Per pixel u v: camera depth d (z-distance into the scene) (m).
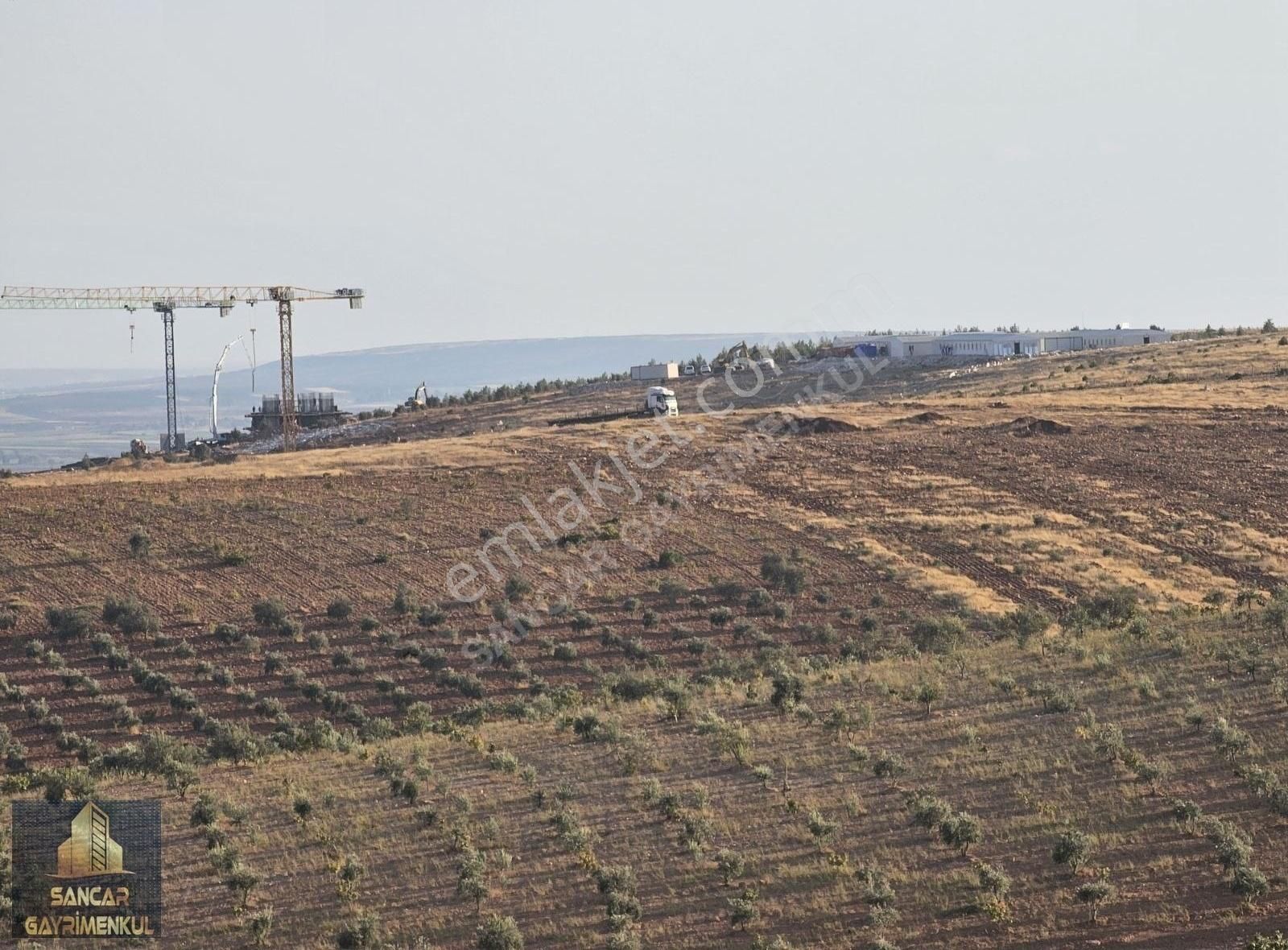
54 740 182.12
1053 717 154.88
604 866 121.31
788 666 194.62
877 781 139.62
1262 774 128.12
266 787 151.25
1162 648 179.62
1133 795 129.75
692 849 122.81
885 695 170.50
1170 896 108.88
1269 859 114.06
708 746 155.62
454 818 135.50
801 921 108.88
